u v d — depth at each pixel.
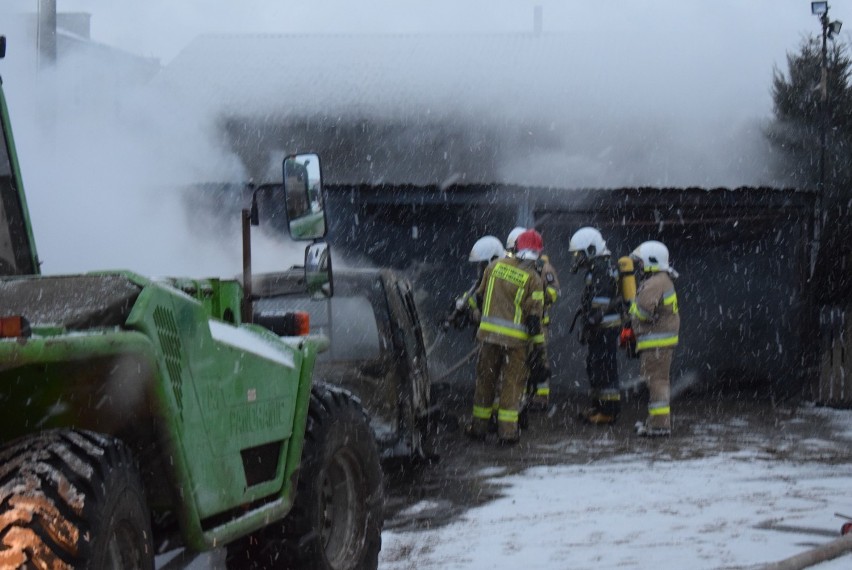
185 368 4.57
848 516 8.12
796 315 17.16
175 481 4.44
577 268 13.70
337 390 6.15
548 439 12.38
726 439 12.41
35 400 4.27
